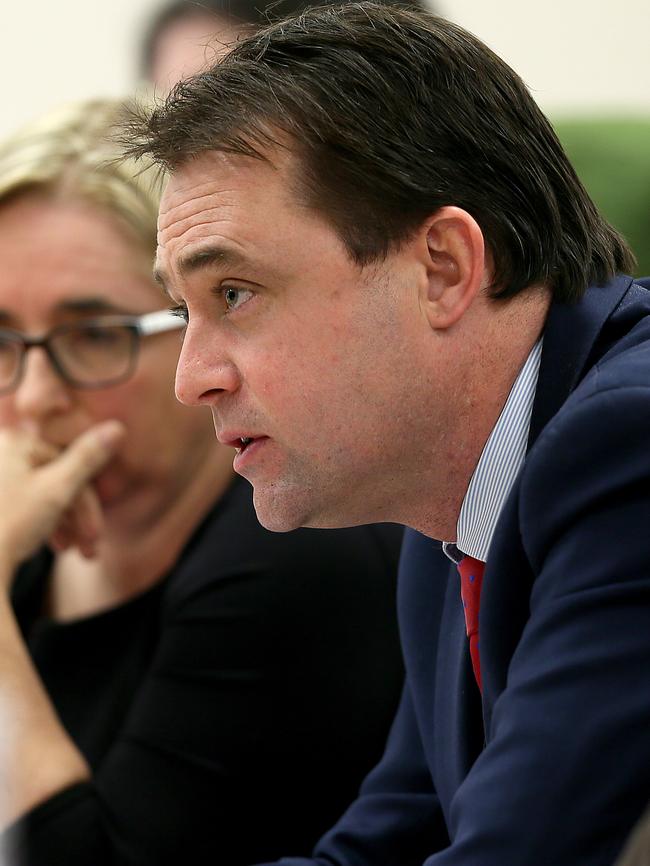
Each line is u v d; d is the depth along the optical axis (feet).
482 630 11.00
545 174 11.44
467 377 11.12
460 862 9.39
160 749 16.29
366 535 17.10
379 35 10.95
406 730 14.83
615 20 37.65
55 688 18.37
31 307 17.90
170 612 17.04
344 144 10.46
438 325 10.88
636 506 9.70
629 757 9.14
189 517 18.25
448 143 10.83
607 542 9.70
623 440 9.77
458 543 11.98
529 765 9.34
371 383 10.84
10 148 18.21
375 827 14.33
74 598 19.30
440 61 11.03
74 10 36.81
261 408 10.94
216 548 17.07
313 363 10.77
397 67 10.84
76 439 18.17
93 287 17.84
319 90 10.58
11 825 15.19
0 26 36.83
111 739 17.57
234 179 10.64
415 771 14.56
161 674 16.71
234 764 16.28
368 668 16.67
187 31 28.35
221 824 16.26
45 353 17.99
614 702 9.23
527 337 11.27
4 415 18.34
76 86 37.11
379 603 16.83
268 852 16.47
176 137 10.85
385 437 11.05
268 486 11.28
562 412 10.28
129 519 18.34
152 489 18.22
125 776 16.22
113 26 36.81
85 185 17.79
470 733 12.37
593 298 11.51
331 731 16.49
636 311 11.39
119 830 15.90
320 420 10.91
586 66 37.91
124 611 18.17
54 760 16.06
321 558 16.65
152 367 18.06
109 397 18.01
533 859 9.21
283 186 10.53
